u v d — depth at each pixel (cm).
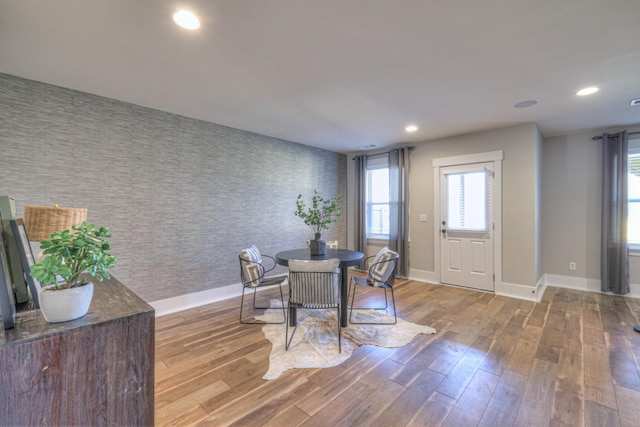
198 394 187
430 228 473
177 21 174
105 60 221
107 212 295
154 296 327
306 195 505
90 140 284
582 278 432
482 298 386
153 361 113
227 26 180
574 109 327
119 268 303
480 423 162
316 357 232
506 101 303
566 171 443
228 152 395
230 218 398
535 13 168
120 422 106
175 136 344
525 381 201
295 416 168
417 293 410
